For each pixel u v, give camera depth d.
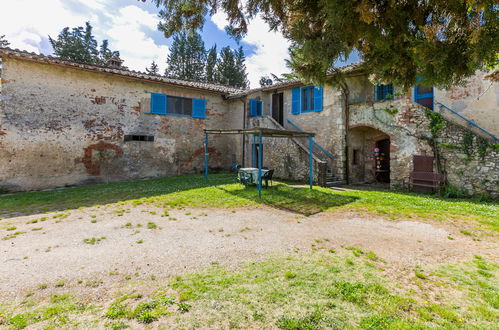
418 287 2.86
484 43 2.54
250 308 2.45
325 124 12.07
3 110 9.30
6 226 5.19
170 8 4.20
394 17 2.96
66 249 4.03
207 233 4.82
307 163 11.20
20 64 9.62
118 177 11.82
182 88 13.87
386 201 7.41
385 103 10.26
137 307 2.45
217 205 7.05
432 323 2.20
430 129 9.12
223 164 15.64
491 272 3.23
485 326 2.17
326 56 3.28
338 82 4.49
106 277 3.13
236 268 3.35
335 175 11.58
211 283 2.94
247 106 14.55
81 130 10.88
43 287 2.89
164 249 4.04
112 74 11.24
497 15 2.43
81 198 7.98
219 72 36.78
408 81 3.67
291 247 4.12
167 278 3.10
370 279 3.03
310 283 2.92
